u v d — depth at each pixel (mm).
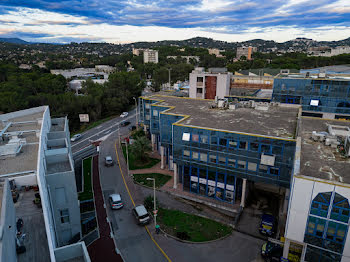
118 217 39844
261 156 37125
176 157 45281
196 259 31672
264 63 192625
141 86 127812
